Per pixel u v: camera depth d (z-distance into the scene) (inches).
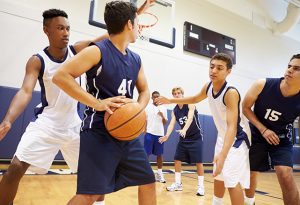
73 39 200.7
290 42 360.5
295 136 318.7
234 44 297.0
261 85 74.4
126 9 48.2
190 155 129.7
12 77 177.5
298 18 319.0
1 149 162.4
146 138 154.6
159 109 159.2
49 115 64.5
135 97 208.5
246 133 72.9
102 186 43.8
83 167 44.4
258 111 77.2
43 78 64.1
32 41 185.8
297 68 66.4
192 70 259.9
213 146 254.8
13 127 167.2
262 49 326.3
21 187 115.3
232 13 301.4
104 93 47.4
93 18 185.8
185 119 135.6
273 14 341.7
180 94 138.4
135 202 103.0
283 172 68.6
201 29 269.6
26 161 57.9
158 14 225.5
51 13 63.9
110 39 49.7
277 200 123.4
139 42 231.0
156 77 236.8
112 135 45.9
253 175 80.4
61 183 129.2
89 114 48.8
